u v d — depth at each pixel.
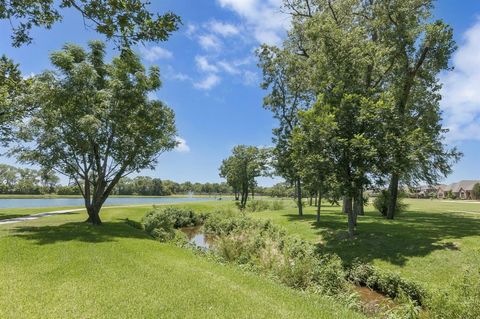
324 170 16.12
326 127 15.70
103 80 20.98
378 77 23.86
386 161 15.54
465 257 12.30
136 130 20.95
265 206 43.97
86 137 19.69
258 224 23.27
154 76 20.73
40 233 15.71
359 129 15.98
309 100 29.45
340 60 18.94
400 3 21.56
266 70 30.48
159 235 18.45
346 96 16.14
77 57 20.45
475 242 13.76
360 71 19.70
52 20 6.15
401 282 10.67
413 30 22.30
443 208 41.53
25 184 98.06
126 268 9.48
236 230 20.11
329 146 16.08
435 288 9.12
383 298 10.54
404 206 30.77
